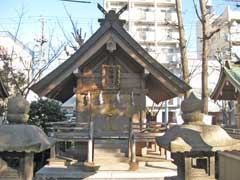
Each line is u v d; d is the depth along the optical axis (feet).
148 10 195.21
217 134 16.44
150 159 46.57
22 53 122.11
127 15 193.16
